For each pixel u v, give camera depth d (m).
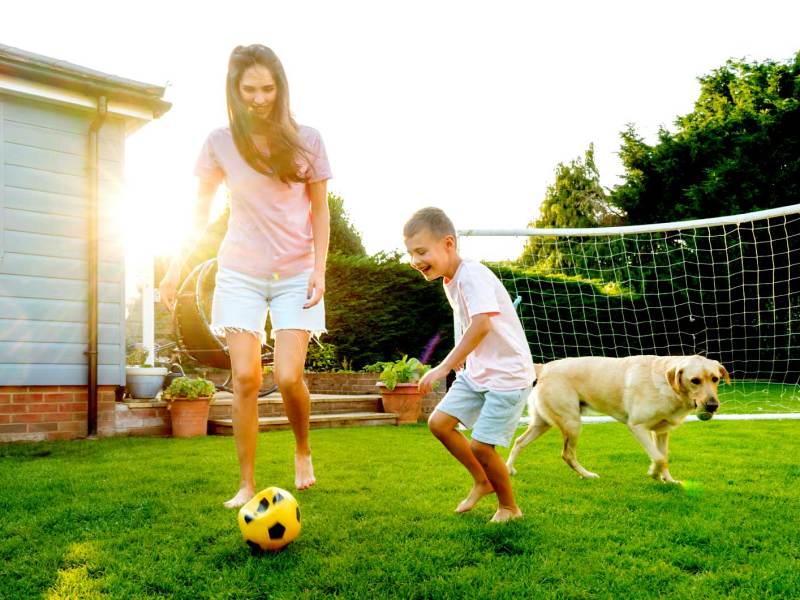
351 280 12.60
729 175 18.62
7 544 2.64
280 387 3.36
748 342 15.80
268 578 2.28
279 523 2.51
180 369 8.73
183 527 2.87
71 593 2.16
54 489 3.67
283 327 3.40
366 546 2.60
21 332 6.24
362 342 12.67
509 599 2.10
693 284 15.99
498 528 2.83
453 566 2.41
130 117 6.79
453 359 2.94
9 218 6.26
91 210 6.62
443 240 3.11
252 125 3.21
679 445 5.66
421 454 5.16
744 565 2.43
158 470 4.30
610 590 2.19
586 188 26.84
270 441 6.00
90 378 6.43
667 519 3.08
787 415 8.02
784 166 18.59
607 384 4.22
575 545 2.64
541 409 4.34
